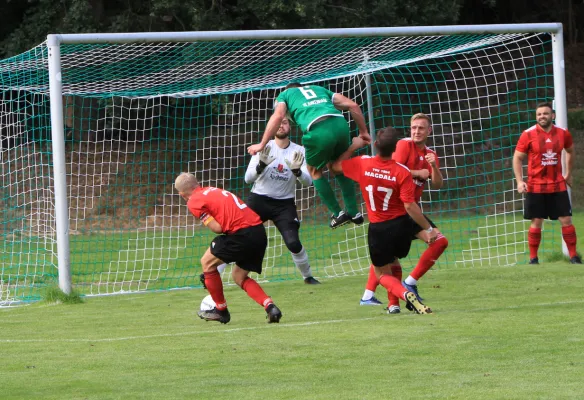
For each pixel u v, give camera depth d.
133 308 18.34
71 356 12.89
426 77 49.62
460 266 24.95
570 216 22.50
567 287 18.30
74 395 10.41
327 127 15.45
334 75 26.83
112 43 19.94
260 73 27.11
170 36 20.12
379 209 15.05
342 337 13.52
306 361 11.91
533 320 14.22
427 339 13.01
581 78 58.53
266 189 20.45
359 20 42.31
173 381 11.00
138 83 26.95
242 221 14.98
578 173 46.47
